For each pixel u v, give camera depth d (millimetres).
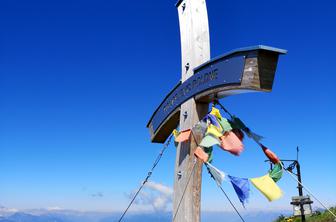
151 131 5094
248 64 3139
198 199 3711
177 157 4004
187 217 3715
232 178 3285
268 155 3441
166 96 4480
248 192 3225
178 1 4340
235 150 3398
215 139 3402
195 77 3799
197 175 3719
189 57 4047
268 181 3299
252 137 3518
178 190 3906
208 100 3770
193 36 4027
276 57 3080
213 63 3529
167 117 4461
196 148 3727
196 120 3799
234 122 3564
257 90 3072
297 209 9250
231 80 3277
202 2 4160
